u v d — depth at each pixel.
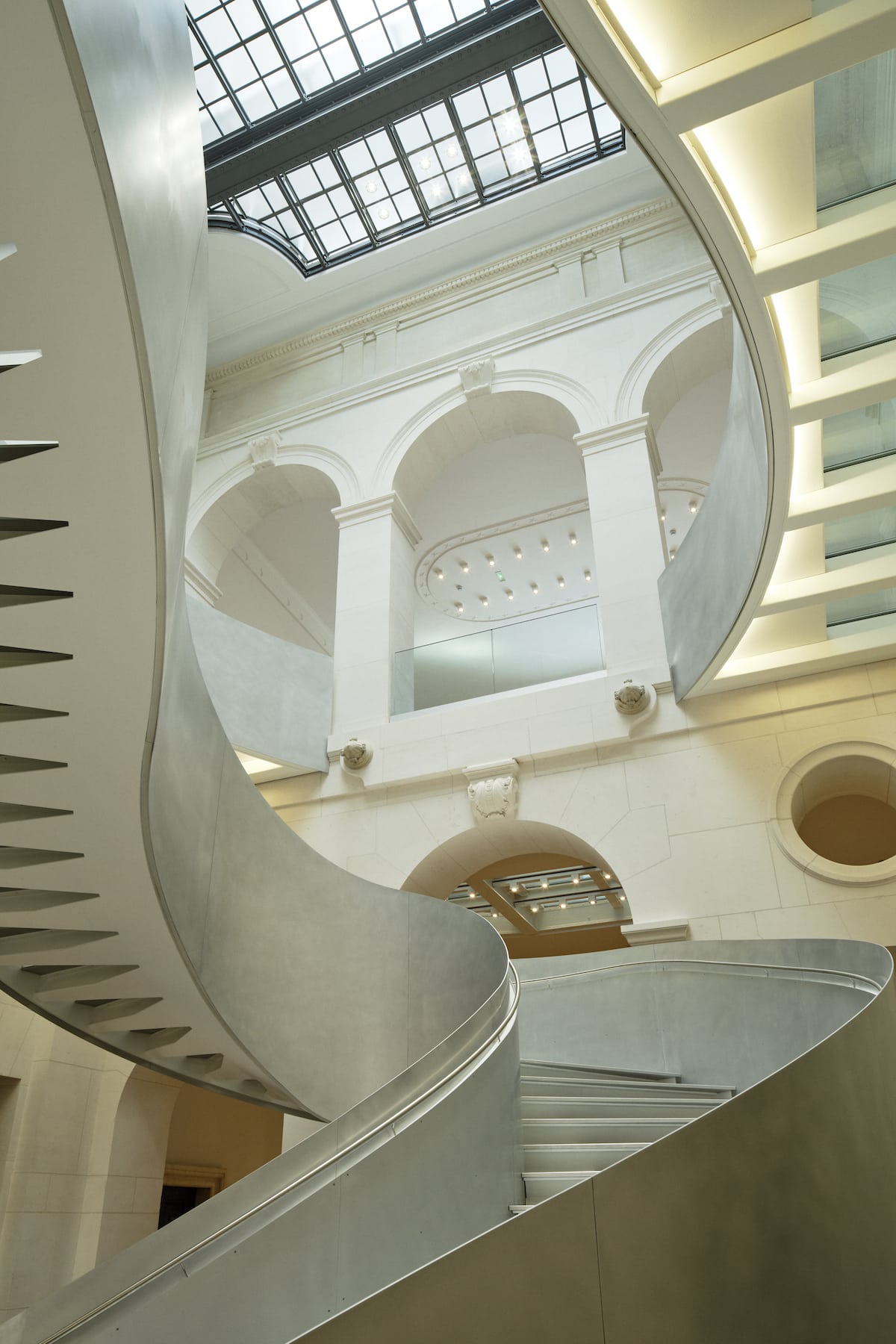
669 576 12.88
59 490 4.09
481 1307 3.79
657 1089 8.09
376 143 16.39
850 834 13.57
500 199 16.94
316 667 14.51
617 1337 3.91
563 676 13.40
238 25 15.18
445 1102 5.64
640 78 5.74
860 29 5.43
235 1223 4.91
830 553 10.33
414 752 13.30
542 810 12.26
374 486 16.12
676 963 9.65
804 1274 4.46
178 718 7.17
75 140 3.01
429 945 9.71
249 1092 9.64
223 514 17.55
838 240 6.65
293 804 13.67
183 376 4.55
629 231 16.28
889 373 7.77
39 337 3.54
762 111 5.98
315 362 18.20
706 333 14.78
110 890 6.85
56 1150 11.26
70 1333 4.69
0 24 2.67
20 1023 11.39
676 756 11.89
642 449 14.32
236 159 16.41
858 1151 5.06
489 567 22.23
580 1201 4.11
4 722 5.34
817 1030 8.05
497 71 15.27
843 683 11.45
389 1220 5.18
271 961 8.88
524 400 15.70
